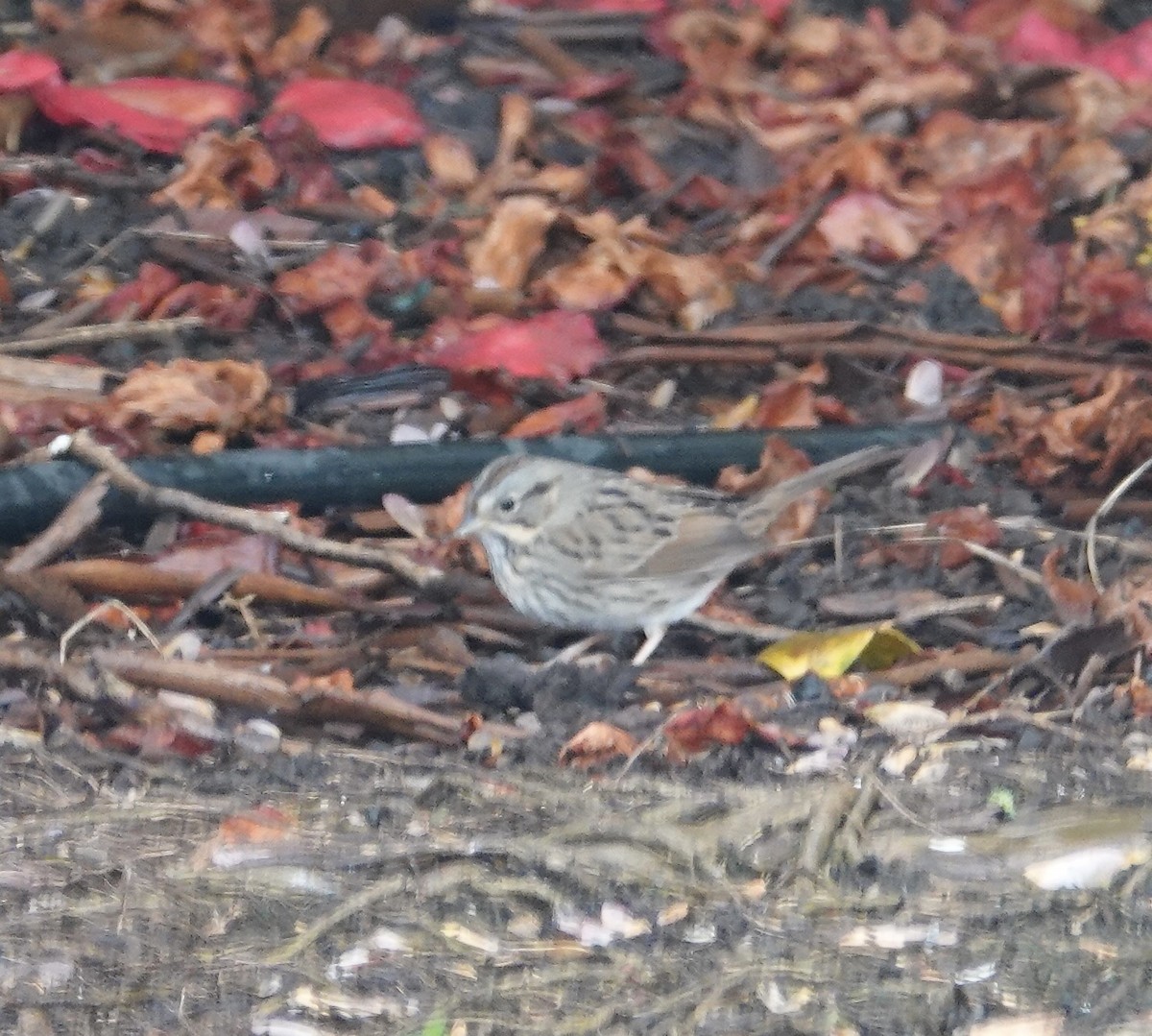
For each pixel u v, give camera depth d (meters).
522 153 15.86
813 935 8.74
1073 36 17.70
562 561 11.16
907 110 16.64
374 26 17.45
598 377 13.65
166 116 15.77
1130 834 9.40
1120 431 12.65
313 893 8.95
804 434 12.96
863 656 10.96
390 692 10.53
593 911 8.88
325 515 12.37
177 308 13.83
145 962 8.50
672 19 17.47
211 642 10.97
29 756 9.86
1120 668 10.94
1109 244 15.16
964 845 9.36
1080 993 8.40
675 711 10.50
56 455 12.09
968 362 13.84
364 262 14.04
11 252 14.39
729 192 15.64
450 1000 8.33
